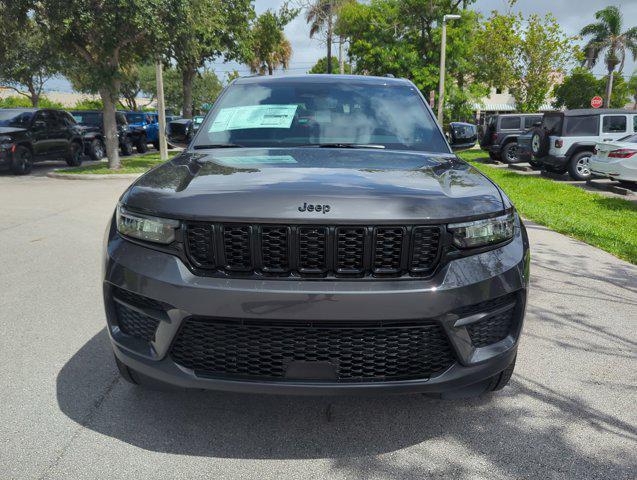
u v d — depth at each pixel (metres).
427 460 2.52
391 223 2.26
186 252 2.35
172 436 2.69
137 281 2.40
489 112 55.78
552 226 8.06
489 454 2.57
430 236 2.33
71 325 4.10
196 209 2.31
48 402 2.99
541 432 2.77
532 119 20.11
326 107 3.77
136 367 2.50
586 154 14.59
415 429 2.78
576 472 2.45
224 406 2.96
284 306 2.22
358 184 2.44
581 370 3.47
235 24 25.22
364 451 2.59
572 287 5.23
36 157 16.50
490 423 2.84
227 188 2.41
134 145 25.08
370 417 2.88
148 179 2.74
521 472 2.44
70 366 3.43
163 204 2.41
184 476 2.39
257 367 2.34
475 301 2.36
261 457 2.53
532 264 6.06
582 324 4.27
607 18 38.25
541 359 3.63
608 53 38.50
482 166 18.81
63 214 8.91
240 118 3.70
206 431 2.73
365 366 2.33
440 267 2.36
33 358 3.54
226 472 2.42
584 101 41.69
